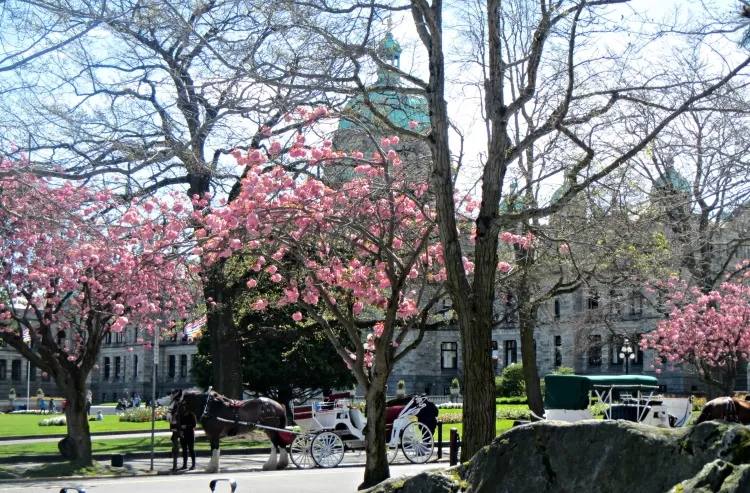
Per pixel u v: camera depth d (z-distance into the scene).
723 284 35.25
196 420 25.02
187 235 19.41
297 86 14.31
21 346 24.19
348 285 17.97
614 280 23.83
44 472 22.88
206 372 49.94
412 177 17.97
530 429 6.25
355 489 18.02
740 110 14.04
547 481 5.99
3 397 115.69
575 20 13.80
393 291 17.36
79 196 21.94
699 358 35.56
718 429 5.27
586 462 5.83
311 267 17.34
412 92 14.69
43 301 24.17
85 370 24.66
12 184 19.05
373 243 18.86
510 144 16.98
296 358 46.03
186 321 31.81
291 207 15.99
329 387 48.25
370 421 17.53
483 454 6.52
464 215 18.91
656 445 5.52
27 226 20.97
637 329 76.69
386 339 17.44
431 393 99.31
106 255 21.94
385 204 18.52
